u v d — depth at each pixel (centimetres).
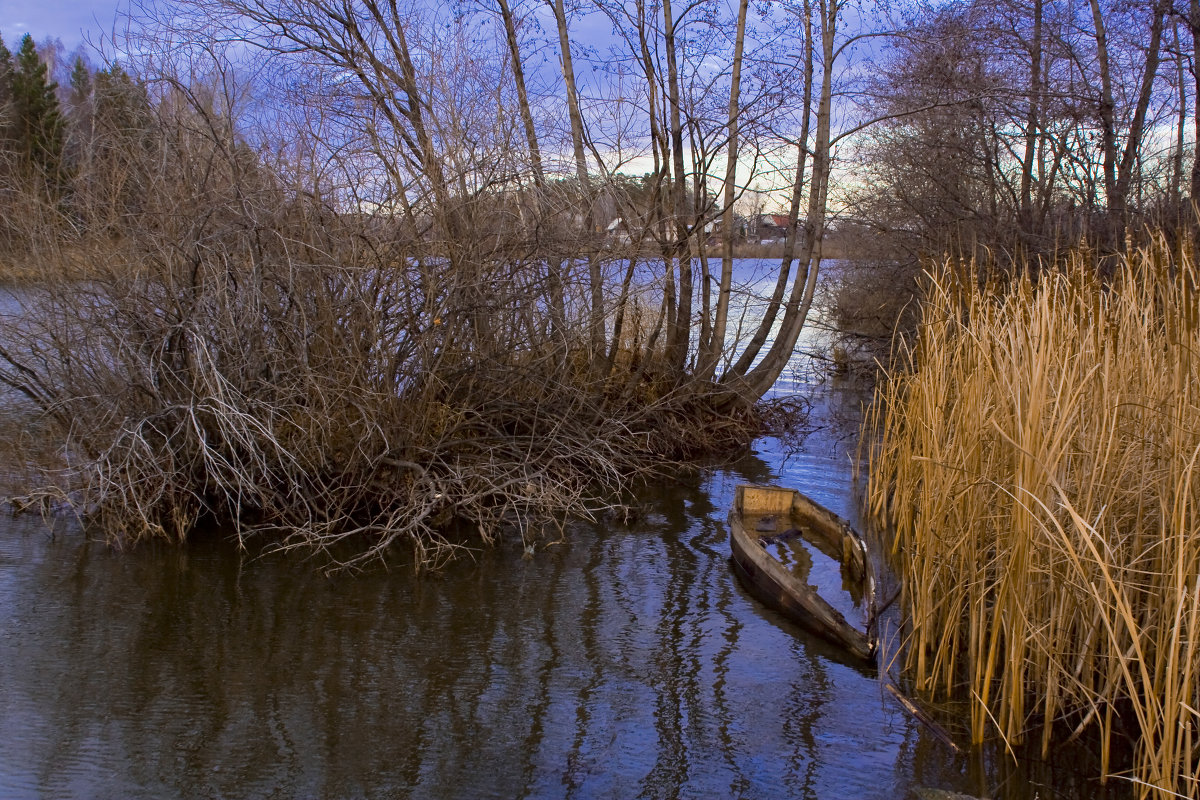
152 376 806
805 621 702
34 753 522
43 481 881
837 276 2119
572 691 608
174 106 884
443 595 757
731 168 1345
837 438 1379
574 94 1273
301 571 792
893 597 705
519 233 928
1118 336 553
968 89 1465
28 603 708
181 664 630
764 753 539
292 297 825
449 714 579
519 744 547
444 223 884
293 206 855
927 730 561
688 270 1291
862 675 632
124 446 823
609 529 941
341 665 636
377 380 867
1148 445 533
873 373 1794
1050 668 523
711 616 727
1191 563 459
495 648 666
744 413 1373
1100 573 521
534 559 847
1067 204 1560
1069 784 505
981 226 1494
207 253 796
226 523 883
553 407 1034
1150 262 592
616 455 1034
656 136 1274
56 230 823
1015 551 511
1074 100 1502
